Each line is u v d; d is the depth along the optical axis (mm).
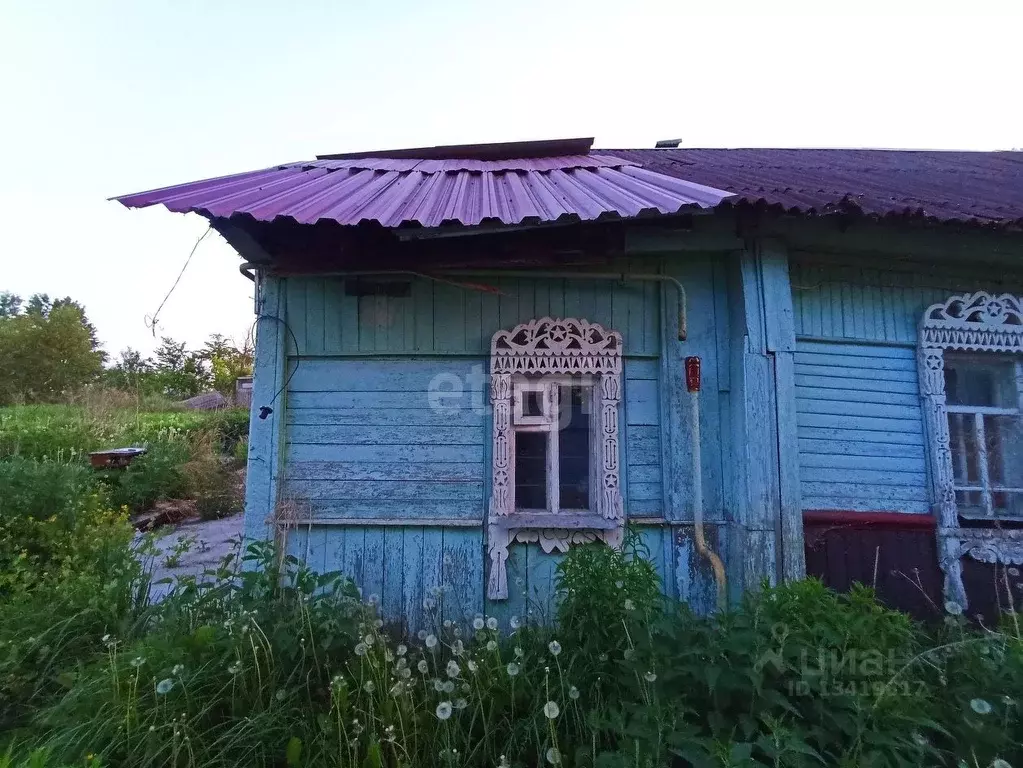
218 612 2836
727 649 2098
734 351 3502
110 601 3191
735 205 2959
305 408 3553
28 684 2738
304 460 3518
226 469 10492
